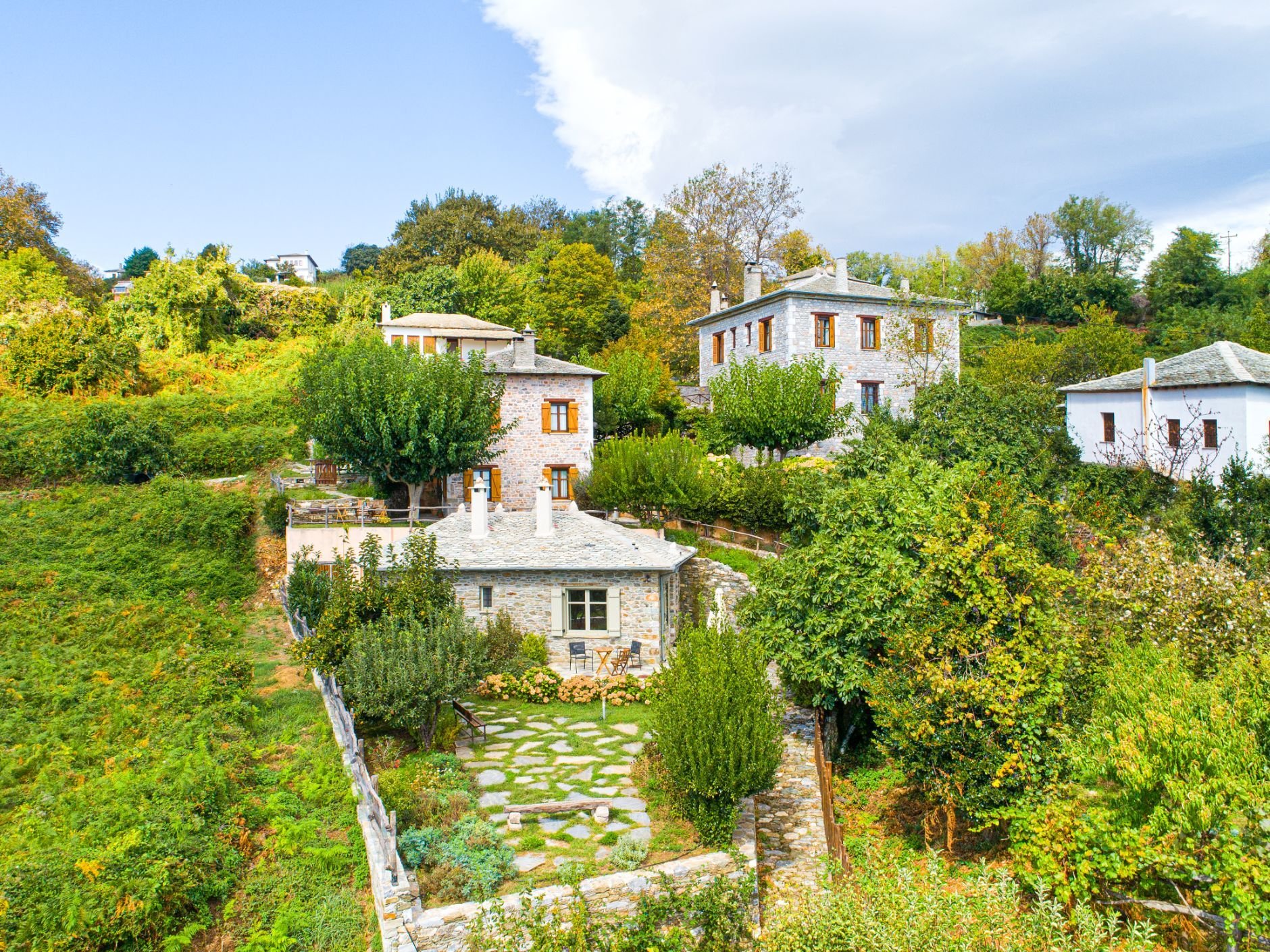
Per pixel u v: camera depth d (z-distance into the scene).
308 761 14.85
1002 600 13.98
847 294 39.25
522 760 16.00
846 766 18.41
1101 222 82.75
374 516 28.08
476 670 16.25
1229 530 24.58
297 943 10.80
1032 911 9.34
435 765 15.10
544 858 12.22
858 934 8.86
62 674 16.81
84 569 22.98
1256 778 10.45
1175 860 10.20
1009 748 13.45
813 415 34.69
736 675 14.23
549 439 34.59
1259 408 29.84
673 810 13.59
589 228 85.50
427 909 10.66
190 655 18.50
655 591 21.58
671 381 46.38
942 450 27.97
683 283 57.47
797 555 19.05
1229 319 60.12
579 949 10.15
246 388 39.88
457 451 28.50
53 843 11.35
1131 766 10.84
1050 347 51.31
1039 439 30.41
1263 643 13.89
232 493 28.16
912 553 18.25
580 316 57.03
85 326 36.56
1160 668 13.02
